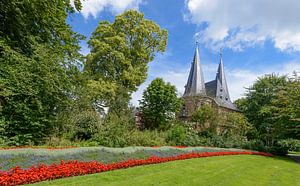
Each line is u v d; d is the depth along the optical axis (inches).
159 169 356.8
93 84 847.1
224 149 751.7
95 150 377.4
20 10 467.5
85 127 548.7
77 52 593.0
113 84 906.7
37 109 474.3
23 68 435.5
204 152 615.2
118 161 356.2
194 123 1028.5
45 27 532.7
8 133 434.0
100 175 287.1
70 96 569.6
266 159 690.2
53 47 542.6
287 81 1105.4
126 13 1058.1
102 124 572.4
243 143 944.9
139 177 292.2
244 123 1007.6
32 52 510.0
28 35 482.3
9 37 491.5
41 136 478.3
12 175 222.8
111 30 1030.4
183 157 497.7
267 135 1064.8
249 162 557.6
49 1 486.3
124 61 991.0
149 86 1147.3
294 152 1295.5
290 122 858.8
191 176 323.9
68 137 510.3
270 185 317.7
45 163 277.3
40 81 463.5
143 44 1076.5
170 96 1113.4
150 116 1067.9
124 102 776.3
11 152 280.5
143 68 1075.3
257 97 1212.5
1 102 441.4
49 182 238.5
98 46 988.6
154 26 1088.2
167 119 1099.3
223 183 299.9
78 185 234.4
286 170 490.9
